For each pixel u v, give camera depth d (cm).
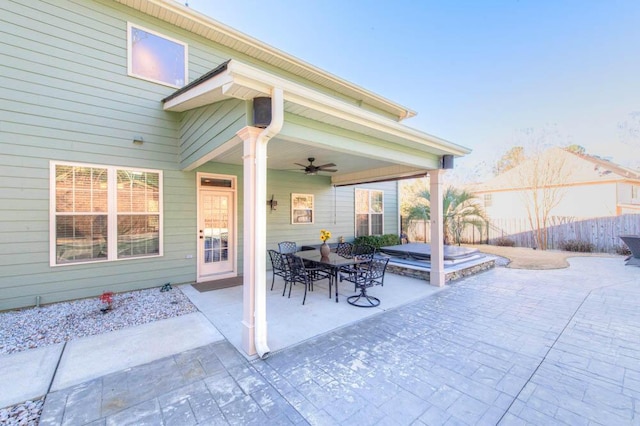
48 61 420
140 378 242
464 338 320
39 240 415
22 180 404
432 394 220
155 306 421
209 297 468
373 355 282
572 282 575
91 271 456
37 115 413
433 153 526
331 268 501
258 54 634
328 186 863
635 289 521
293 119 312
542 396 217
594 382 235
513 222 1134
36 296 413
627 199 1011
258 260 284
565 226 1029
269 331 338
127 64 484
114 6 473
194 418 194
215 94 325
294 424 189
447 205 1211
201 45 563
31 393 221
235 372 252
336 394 220
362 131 384
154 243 516
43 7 418
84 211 450
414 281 586
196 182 566
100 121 461
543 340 314
